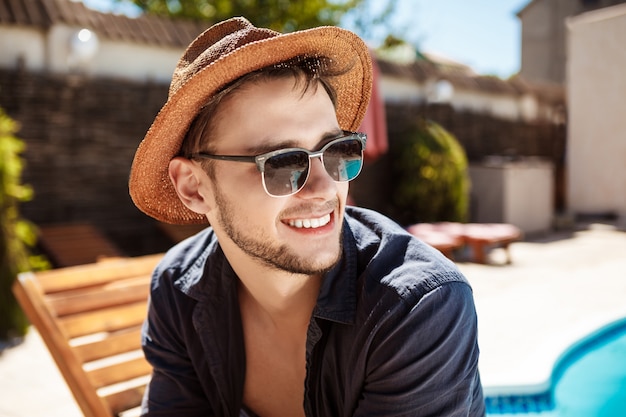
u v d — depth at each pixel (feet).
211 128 4.94
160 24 27.40
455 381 5.01
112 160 24.99
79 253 21.02
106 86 24.64
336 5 65.00
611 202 41.98
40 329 8.23
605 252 29.07
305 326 5.76
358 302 5.18
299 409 6.30
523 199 35.27
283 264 4.90
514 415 12.09
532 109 46.57
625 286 21.39
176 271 6.40
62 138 23.66
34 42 23.38
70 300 8.70
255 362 6.21
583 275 23.54
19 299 8.61
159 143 5.22
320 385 5.60
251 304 6.03
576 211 43.73
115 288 9.23
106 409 7.64
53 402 12.49
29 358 15.19
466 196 32.19
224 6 57.16
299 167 4.73
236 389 6.20
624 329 16.81
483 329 16.47
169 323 6.35
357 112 6.07
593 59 42.55
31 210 23.02
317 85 4.91
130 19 26.61
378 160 32.60
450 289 4.88
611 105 41.70
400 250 5.39
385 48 67.46
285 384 6.20
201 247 6.53
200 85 4.66
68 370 7.85
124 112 25.21
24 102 22.70
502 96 43.62
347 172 5.04
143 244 26.08
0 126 17.34
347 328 5.25
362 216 6.03
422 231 26.16
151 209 6.15
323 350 5.49
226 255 5.56
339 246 5.02
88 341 8.37
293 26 59.82
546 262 26.63
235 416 6.29
